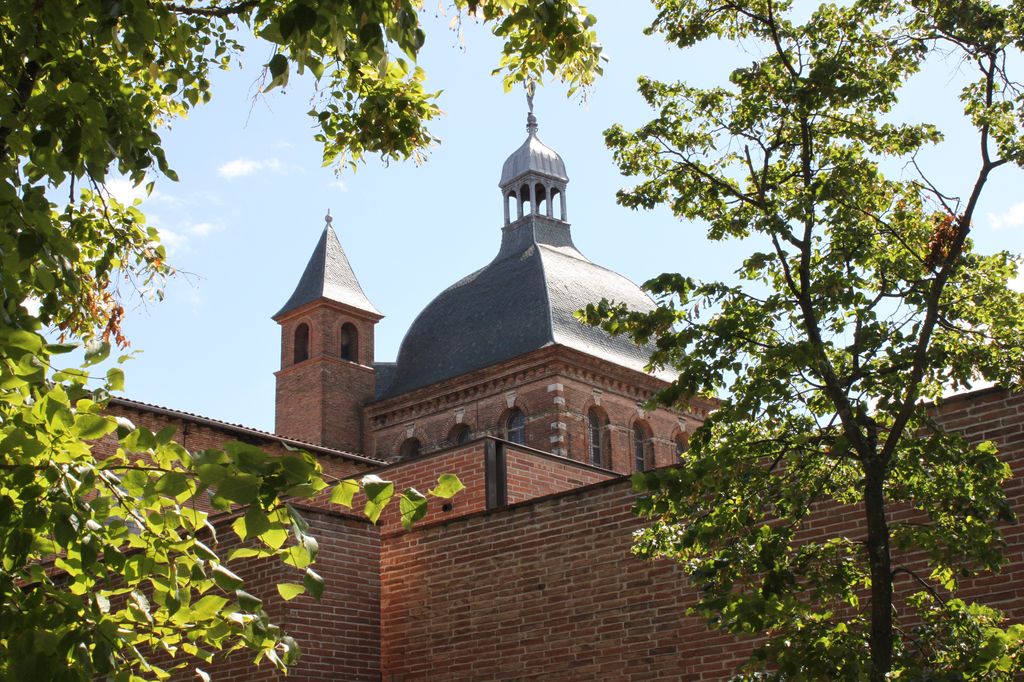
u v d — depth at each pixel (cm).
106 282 904
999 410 1089
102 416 521
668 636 1272
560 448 4822
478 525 1488
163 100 934
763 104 841
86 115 640
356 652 1496
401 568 1549
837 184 802
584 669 1335
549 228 5903
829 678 687
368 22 693
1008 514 755
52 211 708
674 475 742
